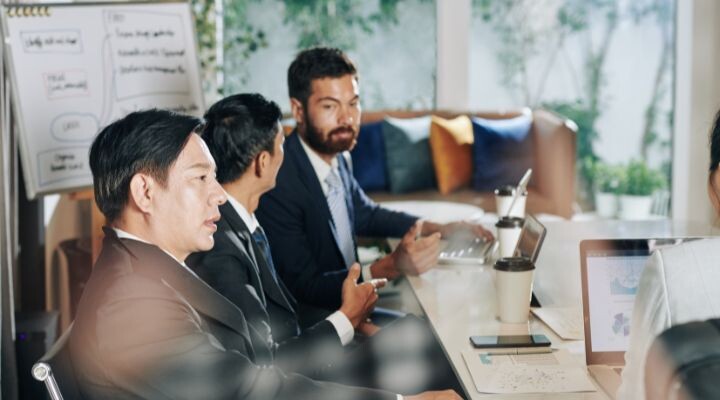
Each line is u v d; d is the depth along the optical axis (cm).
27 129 341
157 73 380
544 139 534
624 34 560
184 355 160
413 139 541
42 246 400
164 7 385
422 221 325
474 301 237
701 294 124
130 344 157
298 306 281
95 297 163
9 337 303
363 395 178
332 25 560
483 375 179
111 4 369
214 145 229
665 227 334
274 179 238
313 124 293
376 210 331
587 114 566
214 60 548
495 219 503
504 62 567
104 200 175
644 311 129
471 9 564
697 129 554
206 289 176
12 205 368
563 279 254
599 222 346
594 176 569
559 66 565
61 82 352
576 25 562
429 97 570
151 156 172
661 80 561
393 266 269
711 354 66
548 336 206
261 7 553
